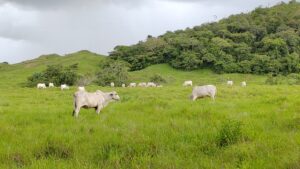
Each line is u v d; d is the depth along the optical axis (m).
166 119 13.87
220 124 11.83
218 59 125.44
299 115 12.87
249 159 8.08
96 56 169.75
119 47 155.38
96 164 8.55
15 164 8.55
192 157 8.73
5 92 41.75
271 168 7.52
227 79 109.44
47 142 10.20
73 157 9.09
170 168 7.94
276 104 17.14
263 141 9.51
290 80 86.62
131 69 142.75
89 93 15.69
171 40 142.38
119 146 9.79
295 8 174.88
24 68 150.50
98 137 10.86
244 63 120.31
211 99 24.17
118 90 40.88
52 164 8.32
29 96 34.03
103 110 17.25
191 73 124.88
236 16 169.50
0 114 16.98
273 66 115.94
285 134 10.23
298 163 7.50
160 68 132.50
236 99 24.48
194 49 134.38
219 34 148.88
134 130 11.57
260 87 38.00
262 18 163.50
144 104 18.20
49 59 169.00
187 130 11.30
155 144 9.63
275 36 138.12
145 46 147.88
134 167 8.12
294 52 121.62
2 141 10.59
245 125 11.43
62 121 14.16
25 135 11.49
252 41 142.88
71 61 156.12
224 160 8.38
